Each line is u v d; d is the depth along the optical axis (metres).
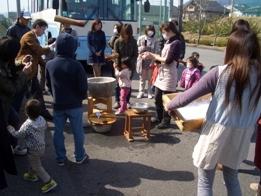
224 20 27.59
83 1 8.12
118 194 2.94
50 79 3.23
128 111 4.30
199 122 2.28
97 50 6.49
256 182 3.27
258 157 2.56
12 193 2.89
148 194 2.95
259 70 1.94
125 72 5.04
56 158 3.45
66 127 4.64
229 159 2.10
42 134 2.88
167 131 4.64
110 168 3.44
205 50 19.33
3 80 2.72
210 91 2.07
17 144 3.74
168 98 2.65
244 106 1.96
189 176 3.31
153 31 6.15
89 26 8.17
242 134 2.03
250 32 1.99
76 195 2.90
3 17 17.36
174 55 4.12
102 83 4.43
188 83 4.52
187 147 4.09
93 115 4.56
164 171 3.41
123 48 5.10
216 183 3.21
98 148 3.97
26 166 3.41
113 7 8.41
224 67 2.00
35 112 2.80
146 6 8.80
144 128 4.39
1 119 2.36
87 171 3.36
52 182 2.94
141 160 3.67
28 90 4.70
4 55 2.68
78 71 3.15
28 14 5.38
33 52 4.42
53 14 8.90
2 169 2.34
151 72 6.29
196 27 28.42
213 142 2.05
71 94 3.20
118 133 4.50
